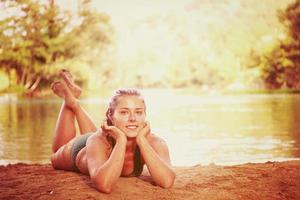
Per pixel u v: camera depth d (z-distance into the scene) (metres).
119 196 2.43
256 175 3.04
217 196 2.48
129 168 2.77
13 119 9.83
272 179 2.91
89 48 20.00
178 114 10.81
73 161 2.94
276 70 18.89
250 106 12.62
